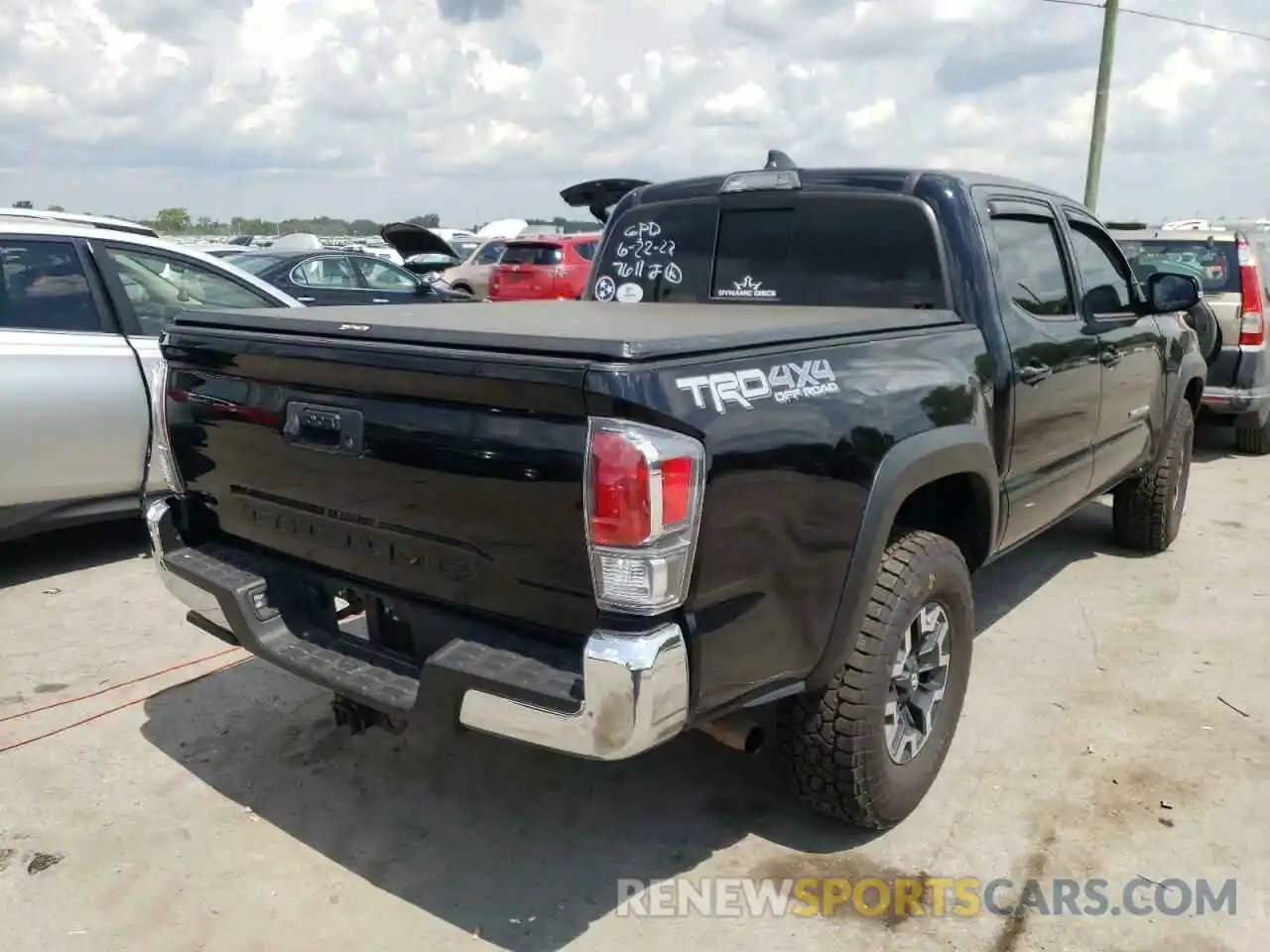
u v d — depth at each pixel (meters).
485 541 2.41
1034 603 5.04
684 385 2.25
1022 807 3.26
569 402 2.19
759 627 2.47
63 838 3.08
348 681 2.67
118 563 5.49
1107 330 4.41
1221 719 3.84
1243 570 5.52
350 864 2.98
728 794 3.35
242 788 3.36
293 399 2.76
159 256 5.48
